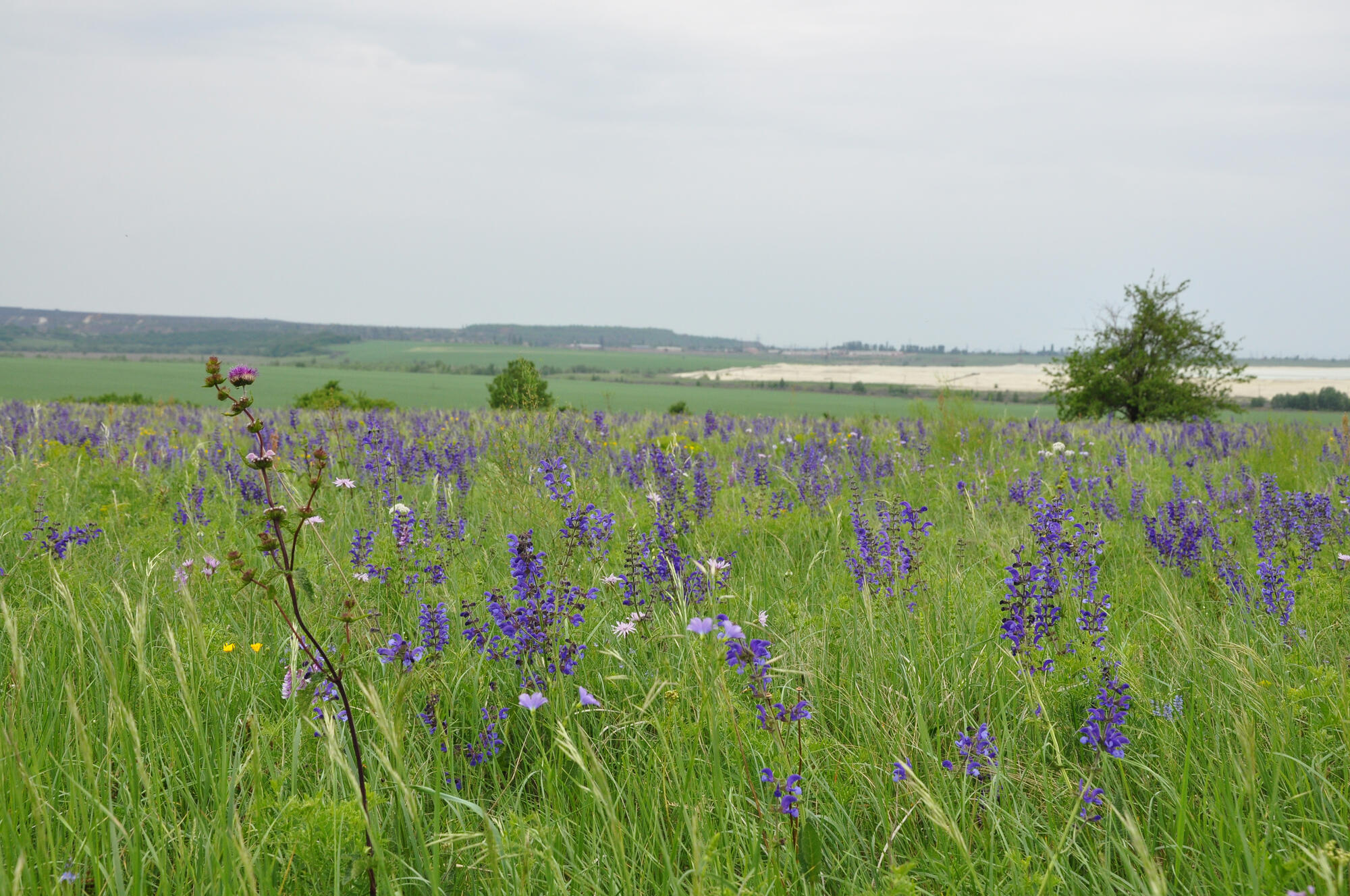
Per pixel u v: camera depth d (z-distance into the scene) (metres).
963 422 12.99
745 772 2.60
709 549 5.67
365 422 10.39
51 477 8.10
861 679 3.62
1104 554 5.80
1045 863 2.47
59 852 2.46
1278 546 5.64
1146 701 3.27
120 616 4.12
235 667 3.63
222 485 8.14
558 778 2.87
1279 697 3.21
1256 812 2.61
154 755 2.93
